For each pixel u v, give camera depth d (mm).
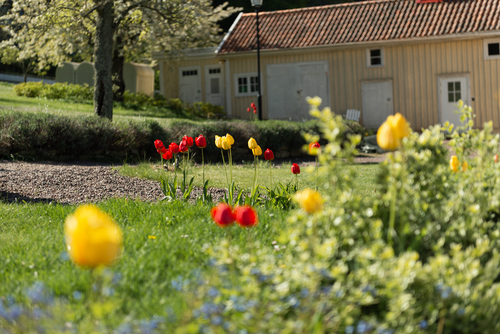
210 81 25531
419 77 21766
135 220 5098
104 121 12352
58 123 11312
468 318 2430
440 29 21109
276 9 38750
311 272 2443
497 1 21531
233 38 24828
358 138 2961
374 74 22391
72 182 8383
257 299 2412
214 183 8703
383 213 3059
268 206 5793
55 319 2301
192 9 19828
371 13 23422
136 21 22484
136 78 26234
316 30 23547
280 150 15492
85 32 20688
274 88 24000
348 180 3121
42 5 17391
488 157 3797
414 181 3428
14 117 11227
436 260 2475
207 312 2309
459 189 3426
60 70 26656
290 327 2156
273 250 3650
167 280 3182
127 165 10703
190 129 13242
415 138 3473
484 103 20906
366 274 2492
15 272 3443
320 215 2912
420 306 2520
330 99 23125
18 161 10508
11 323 2381
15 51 31656
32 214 5809
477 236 3049
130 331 2230
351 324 2416
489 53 20797
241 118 24719
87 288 2988
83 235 1838
